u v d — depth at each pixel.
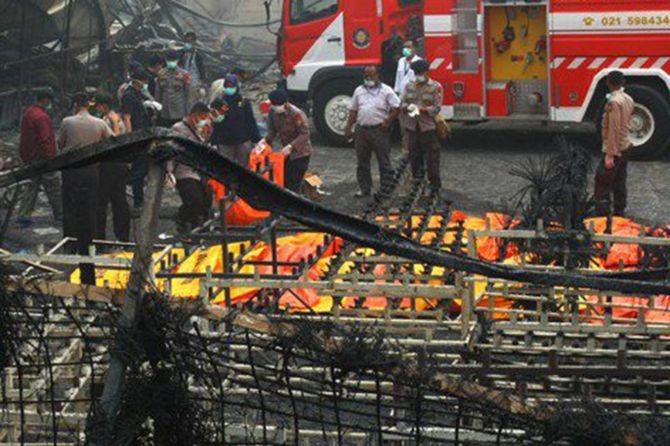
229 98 29.02
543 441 7.62
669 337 14.66
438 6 34.84
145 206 7.10
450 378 7.65
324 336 7.66
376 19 36.38
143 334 7.45
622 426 7.48
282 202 7.04
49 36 42.69
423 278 15.74
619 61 33.44
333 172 33.34
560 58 33.97
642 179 31.55
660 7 32.81
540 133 37.16
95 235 24.09
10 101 41.41
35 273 14.29
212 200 24.56
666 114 33.03
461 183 31.50
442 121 29.06
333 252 19.52
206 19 54.62
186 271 18.48
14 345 8.25
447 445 9.79
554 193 16.70
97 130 25.25
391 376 8.25
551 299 14.48
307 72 37.00
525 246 15.43
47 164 7.13
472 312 14.18
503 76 34.97
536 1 33.75
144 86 30.39
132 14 49.94
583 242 15.32
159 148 6.96
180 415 7.53
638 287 7.49
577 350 13.56
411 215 19.33
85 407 11.80
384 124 29.48
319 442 10.96
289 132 27.50
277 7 57.34
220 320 7.66
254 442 8.02
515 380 12.53
